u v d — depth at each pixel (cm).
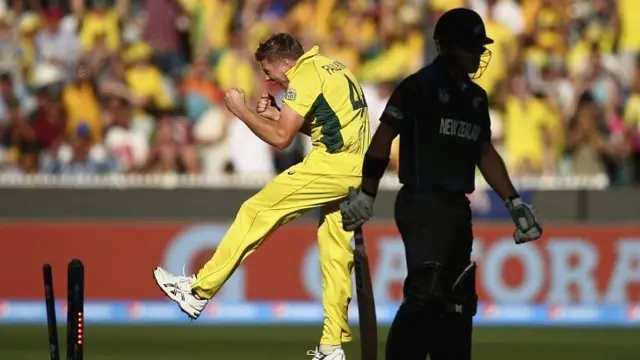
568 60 5275
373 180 1992
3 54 5194
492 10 5259
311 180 2495
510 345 3706
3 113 5022
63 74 5156
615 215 4500
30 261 4409
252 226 2509
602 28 5416
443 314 1962
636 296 4416
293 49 2541
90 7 5381
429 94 1980
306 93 2473
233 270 2506
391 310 4378
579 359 3372
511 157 5000
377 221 4459
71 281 1961
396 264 4384
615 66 5325
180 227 4428
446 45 2005
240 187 4497
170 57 5294
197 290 2489
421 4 5312
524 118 5019
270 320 4381
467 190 2002
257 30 5250
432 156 1983
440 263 1958
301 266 4391
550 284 4412
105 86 5119
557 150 5034
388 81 5056
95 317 4416
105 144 4956
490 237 4416
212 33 5300
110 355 3409
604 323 4397
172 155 4903
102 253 4412
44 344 3616
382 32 5269
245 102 2455
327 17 5328
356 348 3488
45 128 4994
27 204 4491
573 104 5109
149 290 4412
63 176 4731
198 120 5009
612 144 5022
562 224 4438
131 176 4738
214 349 3556
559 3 5388
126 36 5309
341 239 2544
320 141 2512
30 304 4397
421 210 1973
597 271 4419
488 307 4416
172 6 5325
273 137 2453
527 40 5275
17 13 5344
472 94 2014
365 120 2533
